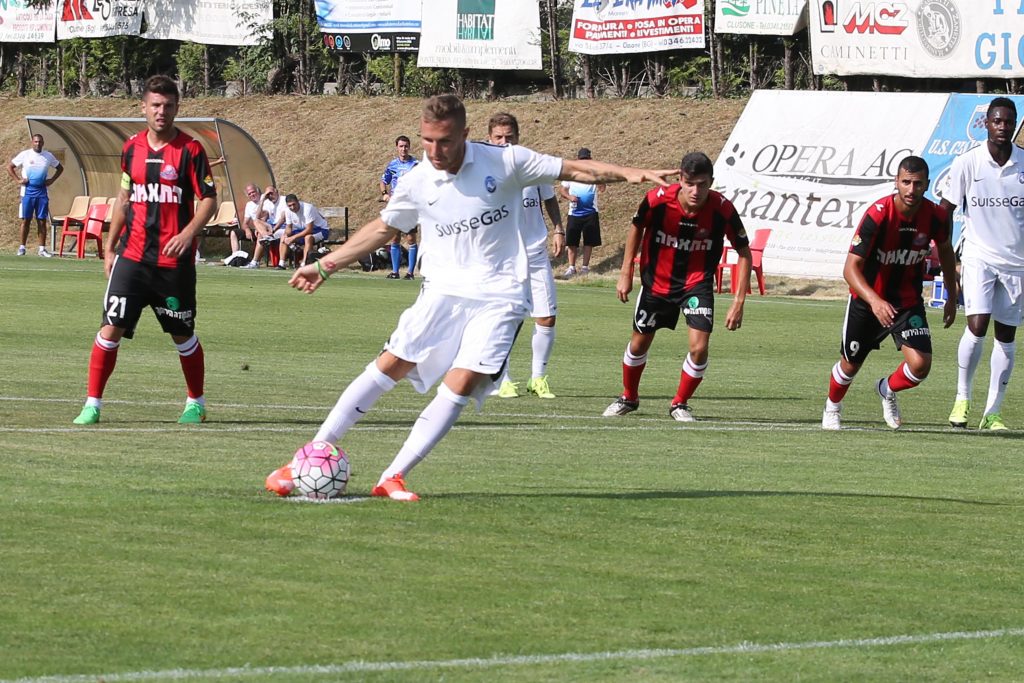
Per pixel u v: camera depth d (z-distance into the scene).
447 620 7.88
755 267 46.53
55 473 12.23
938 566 9.68
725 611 8.28
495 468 13.52
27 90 73.81
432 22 61.50
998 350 18.41
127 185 15.91
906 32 50.91
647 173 10.91
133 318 15.91
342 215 55.16
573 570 9.12
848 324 17.41
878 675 7.20
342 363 23.77
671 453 15.11
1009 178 18.31
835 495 12.49
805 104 48.78
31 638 7.32
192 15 67.75
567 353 27.17
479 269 11.19
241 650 7.22
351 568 8.93
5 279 40.84
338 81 68.19
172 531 9.79
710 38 59.53
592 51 58.81
